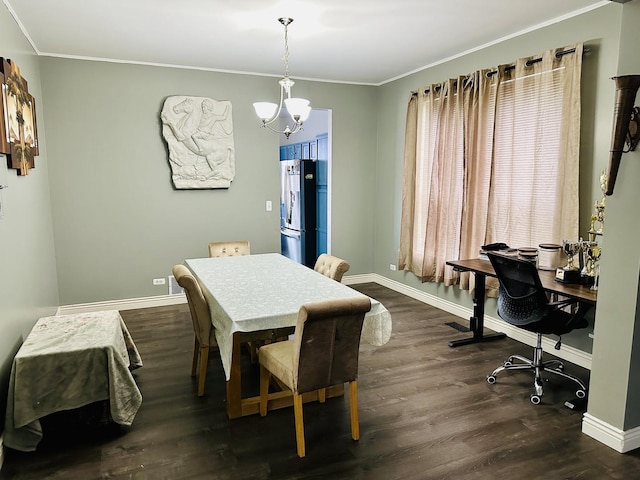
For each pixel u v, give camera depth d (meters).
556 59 3.39
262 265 3.77
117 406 2.46
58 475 2.19
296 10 3.22
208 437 2.51
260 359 2.67
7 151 2.56
